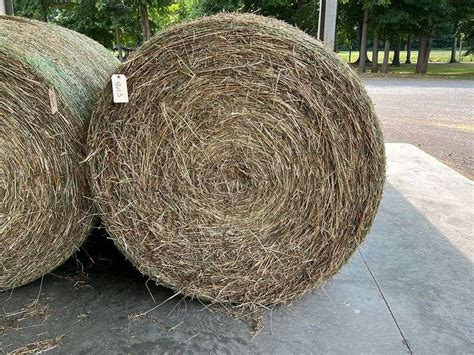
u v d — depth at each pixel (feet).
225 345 6.47
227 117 6.47
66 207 7.08
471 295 7.81
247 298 7.27
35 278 7.55
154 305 7.41
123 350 6.33
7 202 6.91
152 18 34.83
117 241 7.06
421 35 55.72
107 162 6.72
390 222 11.00
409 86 40.60
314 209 6.78
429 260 9.07
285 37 6.23
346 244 7.10
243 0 31.86
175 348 6.39
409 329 6.86
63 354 6.22
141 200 6.79
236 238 6.90
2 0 12.58
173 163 6.63
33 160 6.79
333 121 6.44
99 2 29.96
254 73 6.30
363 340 6.59
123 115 6.52
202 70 6.30
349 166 6.64
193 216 6.82
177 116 6.46
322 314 7.23
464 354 6.32
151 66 6.34
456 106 30.07
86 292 7.73
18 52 6.66
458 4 56.54
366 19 53.72
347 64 6.64
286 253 7.00
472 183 14.26
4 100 6.59
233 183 6.73
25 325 6.83
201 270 7.10
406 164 16.31
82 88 7.59
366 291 7.89
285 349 6.39
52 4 32.65
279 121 6.44
